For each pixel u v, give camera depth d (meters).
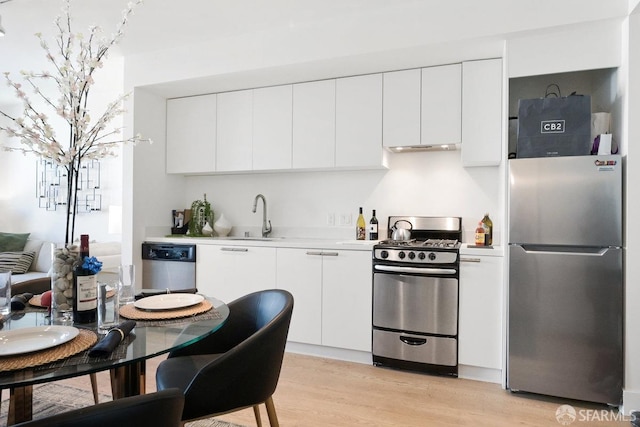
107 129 4.39
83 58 1.42
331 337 2.90
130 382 1.47
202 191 3.96
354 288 2.84
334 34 2.74
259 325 1.77
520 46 2.41
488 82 2.72
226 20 2.75
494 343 2.51
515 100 2.89
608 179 2.19
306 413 2.13
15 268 4.08
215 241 3.24
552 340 2.29
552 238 2.28
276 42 2.90
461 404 2.23
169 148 3.70
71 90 1.38
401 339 2.70
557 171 2.27
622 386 2.18
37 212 4.89
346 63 2.84
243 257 3.15
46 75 1.46
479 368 2.58
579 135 2.29
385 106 2.99
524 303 2.34
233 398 1.33
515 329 2.36
